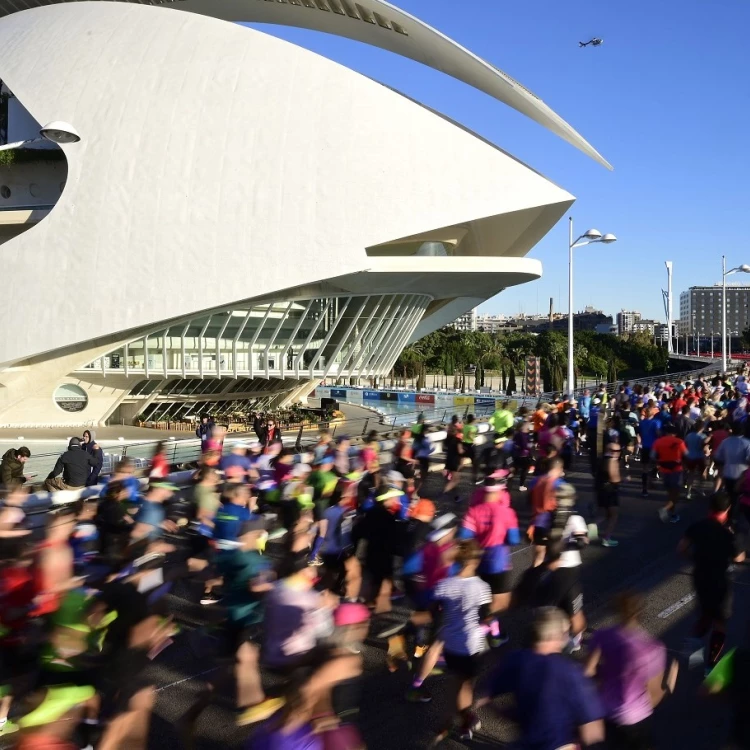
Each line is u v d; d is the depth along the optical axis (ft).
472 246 106.93
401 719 19.47
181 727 17.75
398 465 37.60
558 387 204.03
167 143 91.35
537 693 13.05
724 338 157.99
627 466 61.57
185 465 60.80
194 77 94.02
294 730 11.75
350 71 93.71
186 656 23.71
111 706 16.33
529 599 23.45
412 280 93.81
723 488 42.22
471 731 18.37
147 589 18.58
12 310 89.35
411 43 96.43
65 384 94.12
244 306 90.58
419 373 237.04
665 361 329.31
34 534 34.04
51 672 15.20
